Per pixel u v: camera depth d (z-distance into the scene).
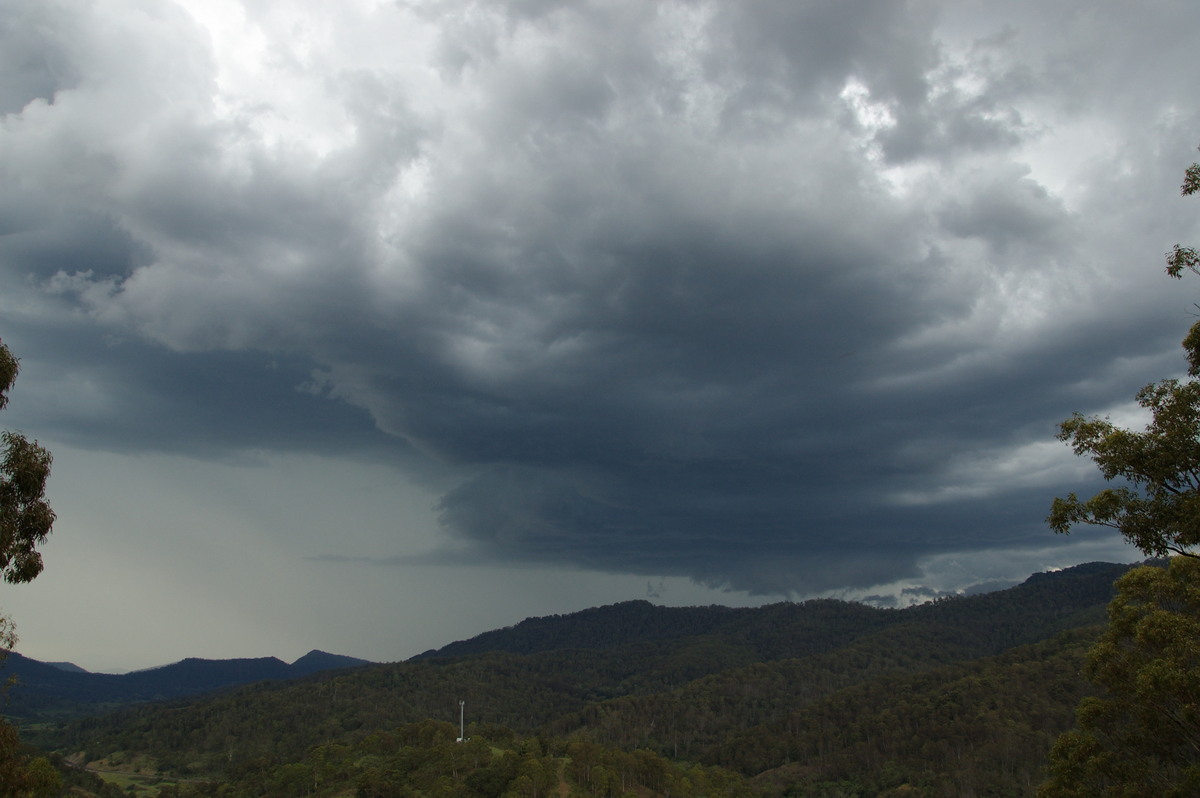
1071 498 23.31
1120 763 30.47
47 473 23.97
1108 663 31.92
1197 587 29.02
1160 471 21.03
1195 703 26.39
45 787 26.77
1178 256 20.20
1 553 22.52
